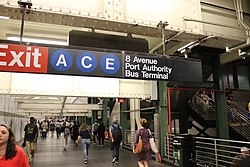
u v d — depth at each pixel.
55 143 17.67
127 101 14.92
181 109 13.30
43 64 3.18
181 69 3.88
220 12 5.12
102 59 3.47
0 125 2.66
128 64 3.58
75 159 9.89
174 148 7.91
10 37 5.89
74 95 8.11
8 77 7.55
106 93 8.46
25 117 23.59
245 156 1.52
